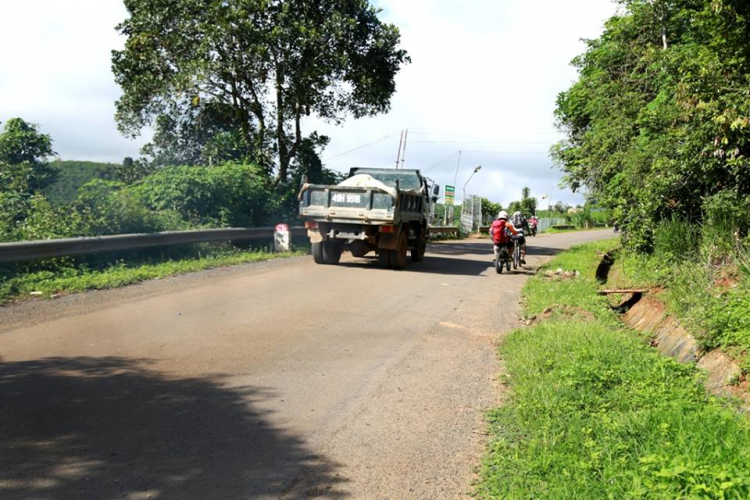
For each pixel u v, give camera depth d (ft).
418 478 13.37
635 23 57.98
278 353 22.82
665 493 10.70
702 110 32.37
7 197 48.67
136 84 78.74
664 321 27.53
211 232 55.06
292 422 16.25
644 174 46.21
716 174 34.78
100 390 17.78
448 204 126.41
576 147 67.41
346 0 77.15
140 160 85.25
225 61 74.18
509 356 22.84
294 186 79.87
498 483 12.85
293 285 39.37
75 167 82.02
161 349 22.54
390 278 45.70
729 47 32.86
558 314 30.73
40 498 11.59
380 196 49.44
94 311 28.89
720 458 12.08
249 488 12.50
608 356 20.77
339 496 12.42
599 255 67.10
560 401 16.92
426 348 24.79
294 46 73.51
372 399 18.38
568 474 12.49
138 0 75.46
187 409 16.69
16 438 14.21
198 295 34.14
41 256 37.55
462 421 16.80
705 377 19.11
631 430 14.25
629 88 58.29
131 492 12.01
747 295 22.93
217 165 77.20
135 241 45.68
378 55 81.46
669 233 37.91
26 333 24.26
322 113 84.84
